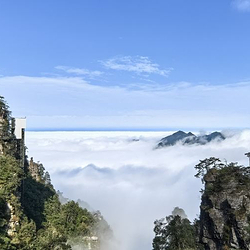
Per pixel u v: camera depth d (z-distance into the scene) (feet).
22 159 228.02
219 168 165.07
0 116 202.18
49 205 287.89
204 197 161.89
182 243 191.83
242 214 131.13
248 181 145.18
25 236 168.55
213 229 145.48
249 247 125.18
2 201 160.56
